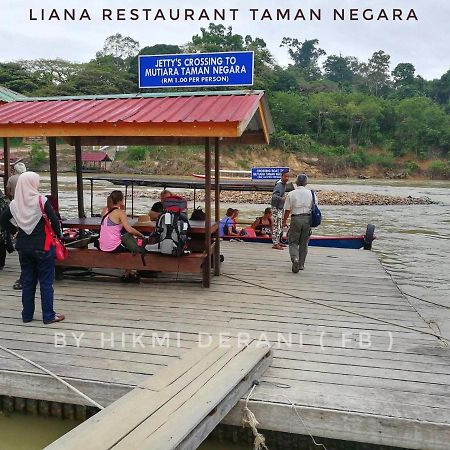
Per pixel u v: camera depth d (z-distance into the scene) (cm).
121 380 405
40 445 390
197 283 704
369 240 1071
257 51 8562
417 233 1948
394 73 11512
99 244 675
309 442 387
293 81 9244
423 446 355
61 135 633
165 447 292
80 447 293
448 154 7894
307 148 7238
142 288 675
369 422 361
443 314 865
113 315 566
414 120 8031
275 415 374
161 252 649
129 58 8994
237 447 395
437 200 3528
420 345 494
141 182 1122
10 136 648
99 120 618
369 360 457
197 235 749
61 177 4412
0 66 7306
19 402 423
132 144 841
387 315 585
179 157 5762
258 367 413
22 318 543
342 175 7138
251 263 844
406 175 7344
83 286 678
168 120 597
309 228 783
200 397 350
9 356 450
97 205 2484
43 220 518
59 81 7712
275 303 621
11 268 779
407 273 1232
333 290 686
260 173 1058
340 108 8100
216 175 773
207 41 8088
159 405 340
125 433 307
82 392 403
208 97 705
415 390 400
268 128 804
